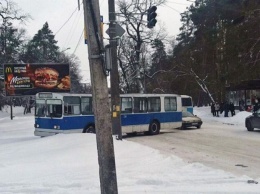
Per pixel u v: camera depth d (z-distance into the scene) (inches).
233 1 2030.0
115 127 724.7
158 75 2449.6
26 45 2746.1
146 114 987.9
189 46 2447.1
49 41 3415.4
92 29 255.1
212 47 2165.4
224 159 542.3
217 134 945.5
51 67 1584.6
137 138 904.3
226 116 1683.1
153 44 2042.3
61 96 834.8
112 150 255.0
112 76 729.6
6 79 1550.2
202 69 2231.8
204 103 2829.7
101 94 253.8
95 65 254.2
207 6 2276.1
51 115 851.4
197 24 2386.8
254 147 671.8
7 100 3137.3
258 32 1520.7
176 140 831.1
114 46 713.6
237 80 1717.5
